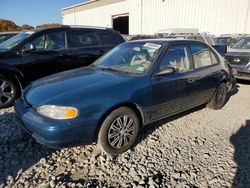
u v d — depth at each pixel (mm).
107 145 3008
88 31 5953
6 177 2684
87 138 2826
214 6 16547
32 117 2781
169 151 3264
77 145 2824
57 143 2658
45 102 2775
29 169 2840
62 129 2617
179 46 3889
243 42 8156
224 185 2602
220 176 2746
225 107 5105
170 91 3559
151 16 21625
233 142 3529
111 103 2896
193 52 4113
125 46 4188
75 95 2793
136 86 3152
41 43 5230
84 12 33500
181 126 4070
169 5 19625
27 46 4887
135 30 24062
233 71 5359
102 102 2842
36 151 3219
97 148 3318
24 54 4973
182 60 3879
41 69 5199
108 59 4066
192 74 3914
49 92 2951
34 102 2906
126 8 24859
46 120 2668
